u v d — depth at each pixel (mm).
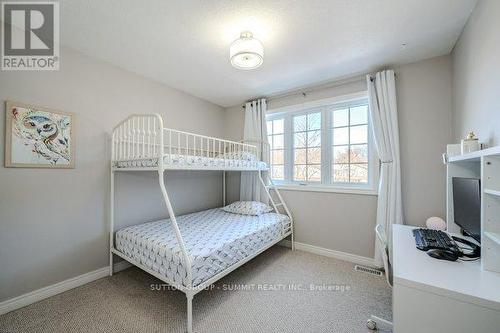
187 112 3266
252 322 1654
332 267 2557
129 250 2135
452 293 887
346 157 2906
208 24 1737
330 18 1670
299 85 2986
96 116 2268
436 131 2254
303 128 3260
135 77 2609
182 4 1520
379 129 2467
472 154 1196
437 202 2244
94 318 1681
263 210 3168
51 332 1539
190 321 1518
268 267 2559
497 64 1276
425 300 943
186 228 2379
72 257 2105
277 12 1602
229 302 1890
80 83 2154
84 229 2186
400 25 1762
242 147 3600
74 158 2109
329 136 3016
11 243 1775
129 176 2559
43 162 1916
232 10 1580
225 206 3594
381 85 2457
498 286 915
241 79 2799
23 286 1826
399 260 1194
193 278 1571
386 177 2422
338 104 2959
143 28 1790
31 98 1867
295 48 2088
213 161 2287
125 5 1528
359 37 1921
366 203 2670
